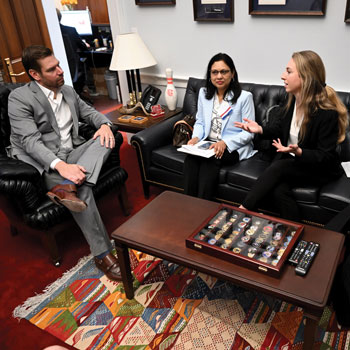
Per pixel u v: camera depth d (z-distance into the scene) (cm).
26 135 191
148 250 142
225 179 214
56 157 191
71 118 218
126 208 238
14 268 199
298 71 176
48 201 191
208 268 129
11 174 174
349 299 136
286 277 121
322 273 121
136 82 318
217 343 146
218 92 229
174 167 230
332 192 179
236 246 133
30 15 297
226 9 243
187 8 261
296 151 178
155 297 171
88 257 203
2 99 211
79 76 452
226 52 260
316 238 138
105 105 475
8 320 166
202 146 216
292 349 141
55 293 179
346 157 205
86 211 183
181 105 304
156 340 150
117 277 181
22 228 201
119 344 150
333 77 229
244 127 202
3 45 279
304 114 182
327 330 147
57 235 225
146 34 291
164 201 172
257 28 239
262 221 147
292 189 189
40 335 157
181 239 145
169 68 287
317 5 211
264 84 249
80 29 498
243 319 156
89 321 162
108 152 204
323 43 222
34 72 191
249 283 121
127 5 288
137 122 269
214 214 152
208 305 164
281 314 157
